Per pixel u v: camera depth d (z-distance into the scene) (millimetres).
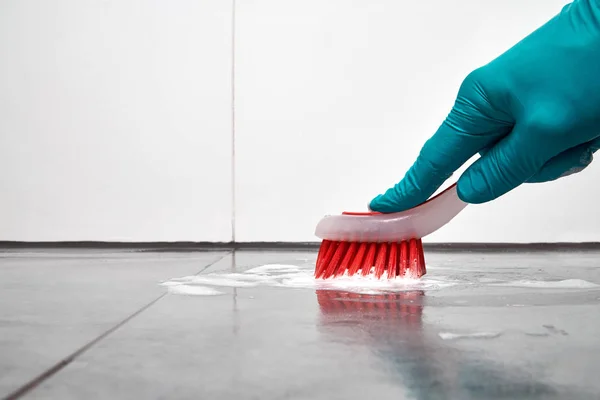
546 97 762
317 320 540
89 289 833
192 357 385
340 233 985
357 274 984
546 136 762
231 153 2369
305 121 2350
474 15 2293
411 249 992
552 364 363
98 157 2393
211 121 2367
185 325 515
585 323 519
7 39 2385
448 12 2299
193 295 760
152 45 2365
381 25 2318
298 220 2369
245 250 2178
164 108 2373
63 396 301
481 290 819
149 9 2361
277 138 2357
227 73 2357
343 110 2338
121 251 2088
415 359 376
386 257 1006
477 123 871
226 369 352
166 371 349
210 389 310
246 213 2379
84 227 2402
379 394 299
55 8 2371
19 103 2395
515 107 800
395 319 545
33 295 761
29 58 2387
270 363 366
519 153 806
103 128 2387
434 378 330
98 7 2369
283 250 2178
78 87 2385
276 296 749
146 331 486
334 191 2354
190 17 2357
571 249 2219
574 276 1029
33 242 2406
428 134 2320
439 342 432
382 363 365
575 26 753
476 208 2301
